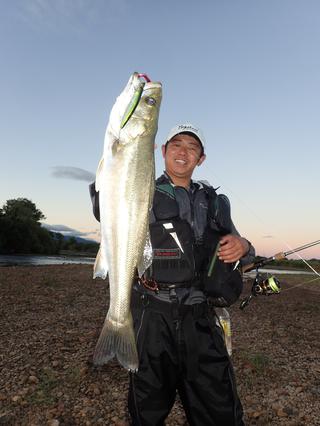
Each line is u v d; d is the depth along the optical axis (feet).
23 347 7.15
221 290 3.38
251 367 6.65
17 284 15.17
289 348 8.06
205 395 3.17
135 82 2.89
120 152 2.90
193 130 3.78
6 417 4.67
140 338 3.20
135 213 2.94
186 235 3.39
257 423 4.86
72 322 9.29
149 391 3.13
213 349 3.26
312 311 12.71
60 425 4.58
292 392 5.78
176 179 3.79
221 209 3.64
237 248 3.40
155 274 3.31
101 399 5.22
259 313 11.84
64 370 6.12
